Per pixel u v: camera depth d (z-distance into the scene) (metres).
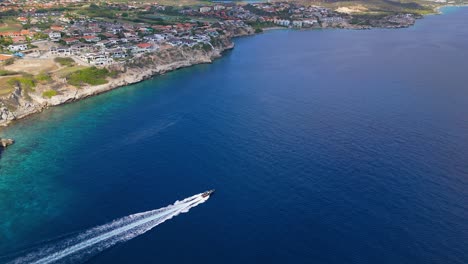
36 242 86.50
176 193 102.62
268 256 81.75
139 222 92.19
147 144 129.12
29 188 106.19
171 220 92.88
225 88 189.12
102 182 107.94
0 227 91.31
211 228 90.00
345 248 83.50
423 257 81.06
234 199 99.81
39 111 160.62
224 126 142.25
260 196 100.81
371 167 113.00
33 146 130.25
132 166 115.50
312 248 83.62
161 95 179.62
